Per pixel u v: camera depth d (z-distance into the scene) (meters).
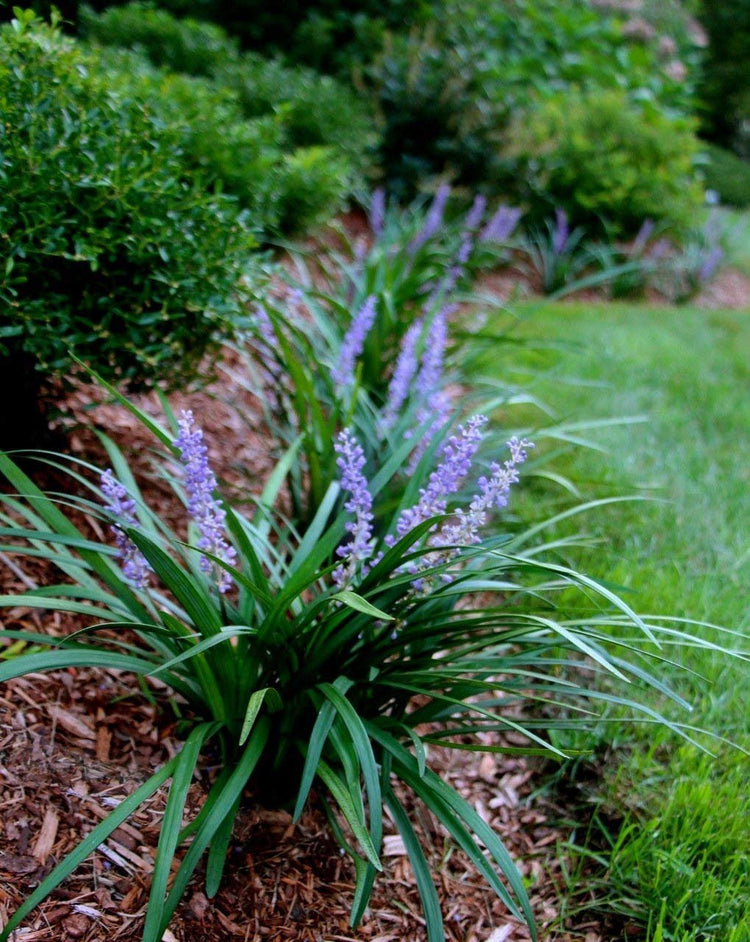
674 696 1.87
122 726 2.21
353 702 2.05
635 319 6.36
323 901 2.00
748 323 6.82
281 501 3.31
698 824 2.20
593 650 1.73
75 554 2.62
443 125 7.08
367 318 3.03
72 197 2.40
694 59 12.39
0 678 1.56
